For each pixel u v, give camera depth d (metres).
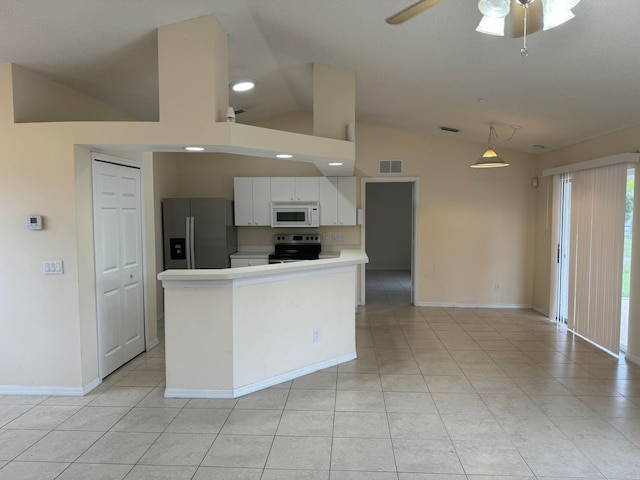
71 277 3.46
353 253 5.02
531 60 3.21
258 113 6.29
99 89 4.14
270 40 3.75
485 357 4.42
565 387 3.65
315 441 2.80
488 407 3.28
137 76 4.05
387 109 5.45
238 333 3.48
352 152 4.30
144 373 4.01
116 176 4.09
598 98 3.69
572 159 5.37
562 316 5.75
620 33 2.61
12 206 3.45
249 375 3.57
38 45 3.14
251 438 2.85
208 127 3.32
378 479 2.41
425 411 3.22
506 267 6.62
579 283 5.11
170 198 6.17
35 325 3.50
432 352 4.58
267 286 3.66
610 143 4.54
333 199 6.49
